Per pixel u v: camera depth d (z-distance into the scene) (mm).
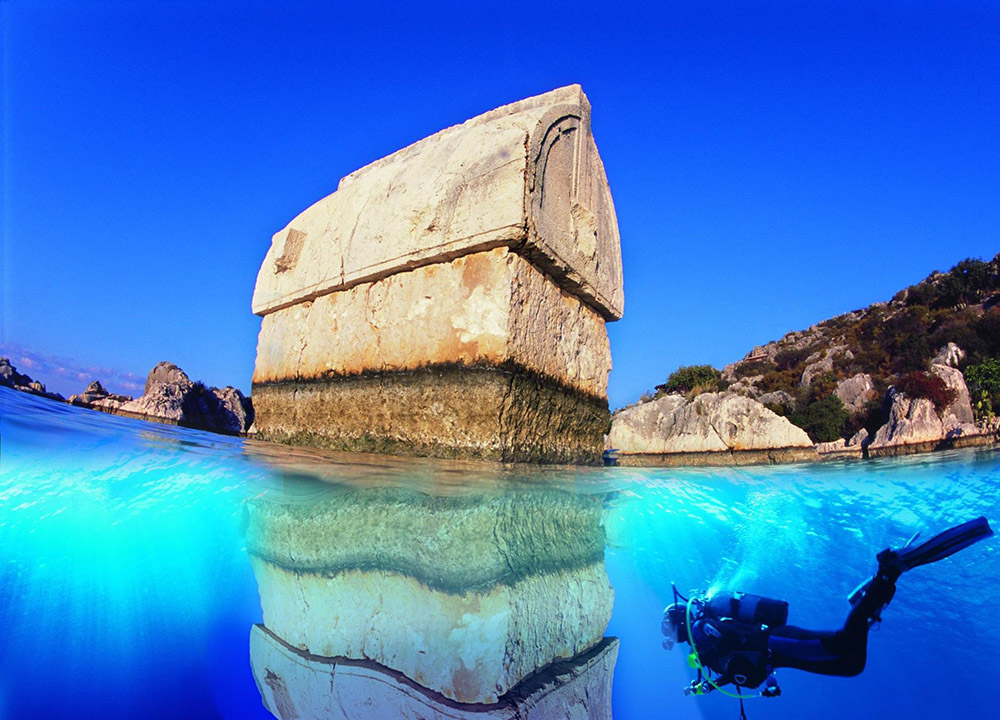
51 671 3945
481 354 4293
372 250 5191
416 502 4000
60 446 3932
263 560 4598
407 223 4891
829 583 6582
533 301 4648
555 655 4102
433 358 4598
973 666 6473
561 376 5070
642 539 6227
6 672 3842
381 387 5000
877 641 6691
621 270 6098
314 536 4277
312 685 3844
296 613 4203
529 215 4312
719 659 4062
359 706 3566
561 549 4605
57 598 4105
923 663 6664
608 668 4512
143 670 4160
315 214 6324
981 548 5633
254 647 4504
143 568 4531
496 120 5004
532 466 4297
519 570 3996
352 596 3957
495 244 4352
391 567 3918
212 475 4176
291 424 6059
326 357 5688
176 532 4438
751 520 5754
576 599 4621
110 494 3908
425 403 4617
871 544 6059
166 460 4129
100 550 4238
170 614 4789
